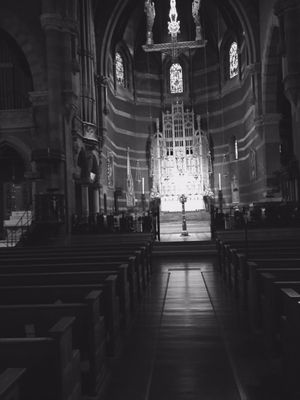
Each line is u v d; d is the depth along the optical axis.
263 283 6.84
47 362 3.53
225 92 36.06
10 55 23.81
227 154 36.06
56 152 20.81
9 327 4.47
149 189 36.69
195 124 37.09
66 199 21.62
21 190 25.69
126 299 7.50
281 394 4.70
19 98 23.66
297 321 4.35
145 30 37.75
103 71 30.20
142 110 37.62
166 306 9.14
